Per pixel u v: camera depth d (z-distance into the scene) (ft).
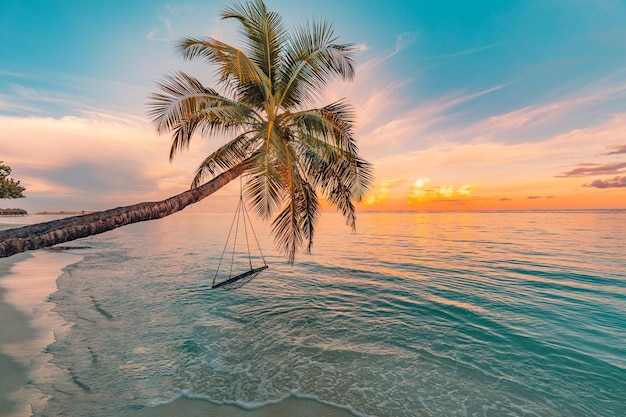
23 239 9.82
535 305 31.53
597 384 17.63
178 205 16.52
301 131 29.86
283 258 65.00
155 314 29.89
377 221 240.94
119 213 13.05
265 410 15.43
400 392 17.06
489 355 21.25
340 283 42.80
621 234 106.93
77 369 19.21
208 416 14.92
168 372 19.19
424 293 36.94
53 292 36.94
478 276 45.44
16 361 19.52
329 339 24.22
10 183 258.37
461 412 15.34
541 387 17.46
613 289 37.24
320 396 16.67
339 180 33.12
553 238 97.14
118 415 14.92
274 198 21.84
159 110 21.30
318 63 29.96
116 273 48.91
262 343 23.53
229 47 23.26
